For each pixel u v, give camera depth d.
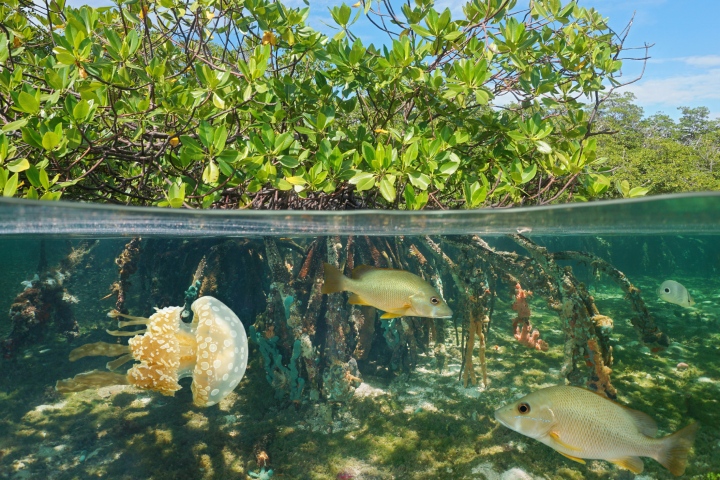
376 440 1.02
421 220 1.10
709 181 4.80
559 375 1.16
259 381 1.20
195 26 1.21
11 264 1.28
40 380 1.14
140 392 1.20
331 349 1.15
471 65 1.12
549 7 1.35
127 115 1.04
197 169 1.23
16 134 1.14
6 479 0.92
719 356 1.31
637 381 1.20
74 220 1.04
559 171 1.20
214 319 0.64
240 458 0.96
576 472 0.97
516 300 1.32
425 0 1.28
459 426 1.05
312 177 1.04
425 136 1.27
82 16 1.02
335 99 1.36
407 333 1.25
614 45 1.43
